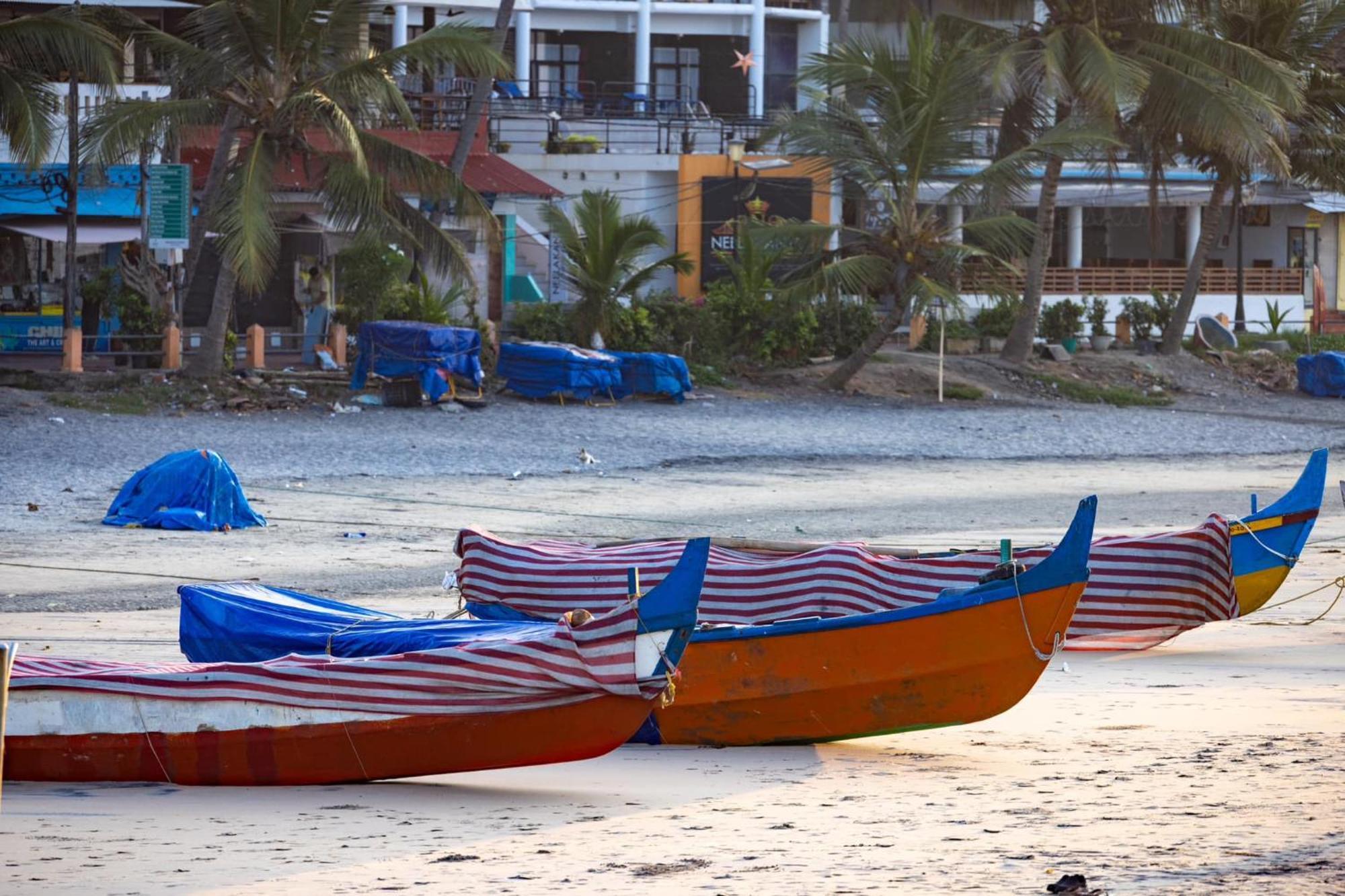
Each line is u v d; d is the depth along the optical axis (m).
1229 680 27.58
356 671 19.52
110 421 64.44
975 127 85.94
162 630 31.33
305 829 16.94
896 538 46.44
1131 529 49.34
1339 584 35.91
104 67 64.44
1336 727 22.25
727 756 22.28
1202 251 104.62
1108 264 135.25
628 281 88.06
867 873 14.34
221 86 68.81
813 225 85.44
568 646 18.75
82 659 23.56
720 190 113.00
